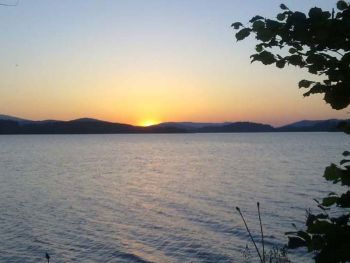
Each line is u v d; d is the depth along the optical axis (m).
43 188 56.75
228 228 30.31
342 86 2.54
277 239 26.02
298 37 2.49
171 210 38.69
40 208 40.88
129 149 179.38
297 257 20.19
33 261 24.09
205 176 68.69
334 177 2.72
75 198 47.44
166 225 32.34
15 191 53.75
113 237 29.09
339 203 2.63
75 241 28.19
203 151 153.62
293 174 66.94
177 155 132.88
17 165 97.12
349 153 2.84
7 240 28.38
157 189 54.12
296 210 35.44
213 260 23.45
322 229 2.48
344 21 2.36
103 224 33.28
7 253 25.48
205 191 50.78
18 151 162.88
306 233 2.56
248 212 35.69
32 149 179.75
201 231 29.88
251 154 127.75
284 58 2.67
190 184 58.50
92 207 41.38
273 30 2.58
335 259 2.31
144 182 62.59
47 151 163.38
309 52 2.57
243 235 27.97
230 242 26.55
